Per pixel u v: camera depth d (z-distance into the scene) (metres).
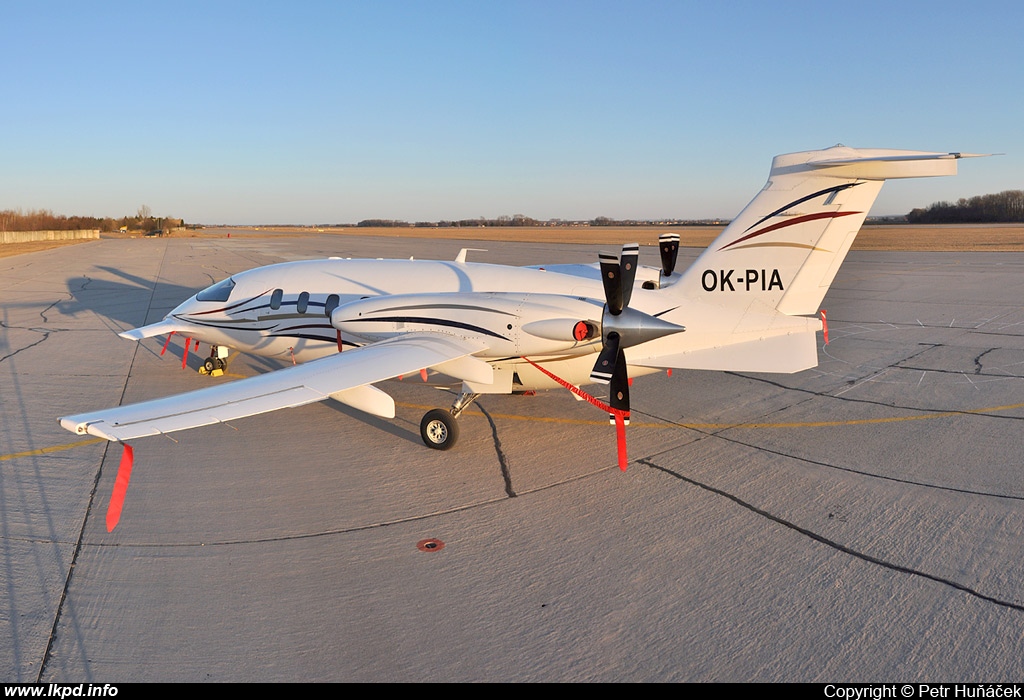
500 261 43.44
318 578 6.48
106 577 6.48
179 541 7.24
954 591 6.10
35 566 6.66
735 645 5.39
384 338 10.57
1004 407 11.68
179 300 27.86
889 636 5.47
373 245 70.62
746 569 6.57
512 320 9.66
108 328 21.16
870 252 47.94
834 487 8.49
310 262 13.18
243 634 5.58
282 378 8.22
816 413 11.69
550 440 10.50
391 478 9.03
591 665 5.16
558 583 6.36
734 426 11.09
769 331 9.52
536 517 7.79
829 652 5.29
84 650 5.36
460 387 13.45
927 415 11.37
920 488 8.40
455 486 8.74
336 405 12.70
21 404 12.52
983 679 4.95
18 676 5.02
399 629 5.64
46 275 38.72
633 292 9.84
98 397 13.09
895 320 20.56
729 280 9.67
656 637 5.51
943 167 8.34
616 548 7.03
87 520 7.71
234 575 6.54
